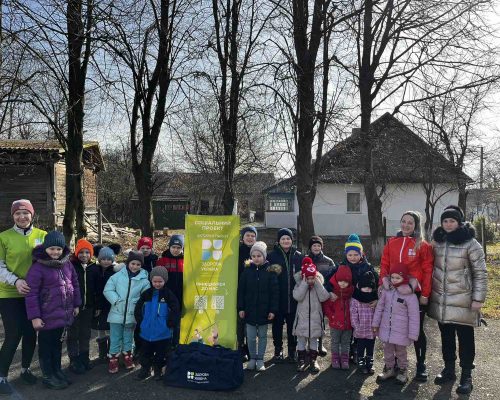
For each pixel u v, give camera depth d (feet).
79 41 32.32
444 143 55.31
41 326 14.34
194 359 15.52
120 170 125.59
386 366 16.14
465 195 64.75
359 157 47.73
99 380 16.03
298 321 17.15
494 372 16.96
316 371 16.97
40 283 14.57
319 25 35.04
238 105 32.55
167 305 16.43
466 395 14.89
